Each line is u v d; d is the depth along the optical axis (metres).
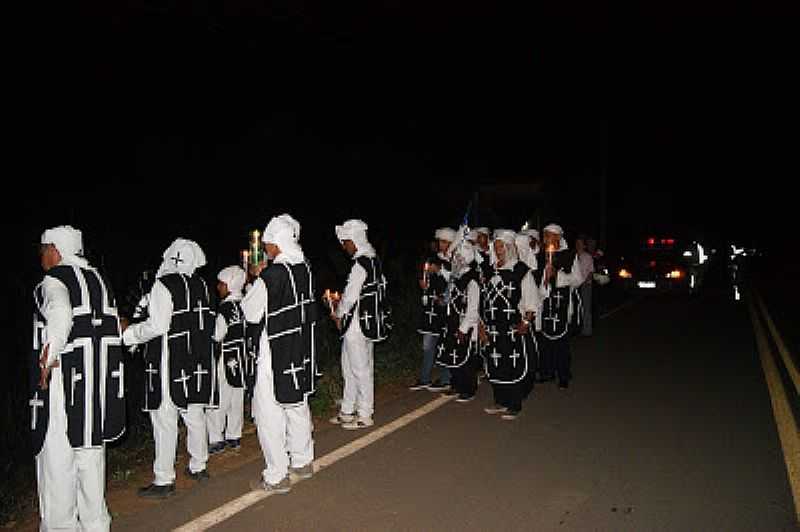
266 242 5.65
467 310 7.93
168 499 5.46
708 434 7.30
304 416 5.85
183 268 5.52
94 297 4.44
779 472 6.21
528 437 7.14
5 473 6.04
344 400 7.49
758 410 8.27
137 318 5.63
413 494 5.61
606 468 6.27
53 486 4.31
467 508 5.36
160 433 5.45
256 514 5.19
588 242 14.05
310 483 5.80
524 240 8.02
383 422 7.59
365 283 7.17
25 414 6.91
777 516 5.30
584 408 8.32
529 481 5.93
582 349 12.58
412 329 12.28
